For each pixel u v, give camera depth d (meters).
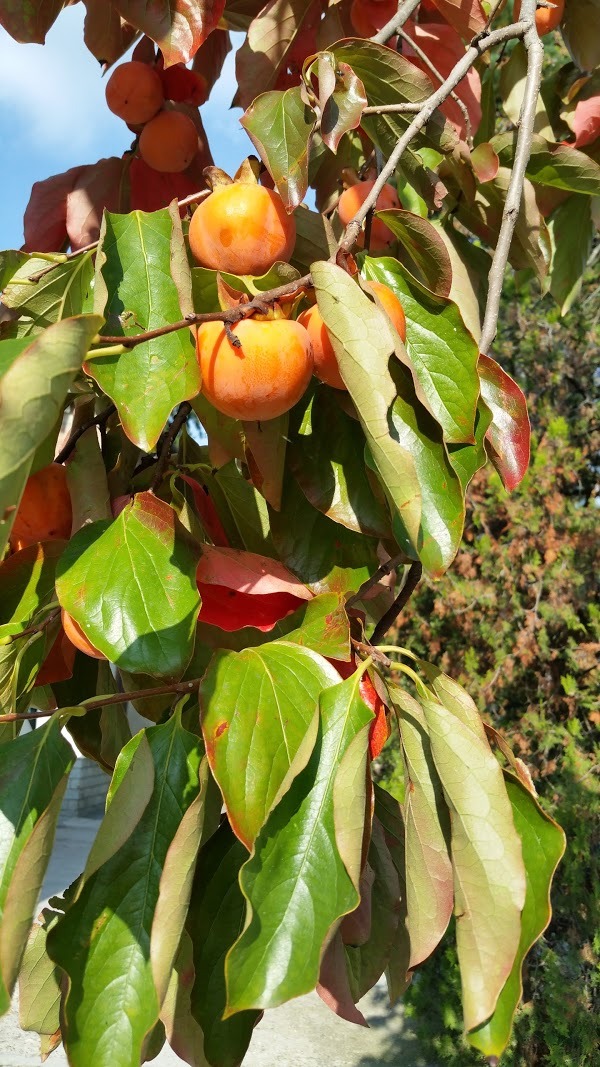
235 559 0.56
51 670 0.64
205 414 0.62
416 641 2.63
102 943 0.49
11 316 0.69
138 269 0.57
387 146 0.71
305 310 0.58
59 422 0.62
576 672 2.50
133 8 0.74
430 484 0.53
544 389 2.74
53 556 0.61
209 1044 0.52
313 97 0.60
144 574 0.52
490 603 2.50
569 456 2.59
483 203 0.79
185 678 0.66
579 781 2.26
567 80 1.00
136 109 0.83
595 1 0.94
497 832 0.50
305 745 0.47
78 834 4.42
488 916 0.50
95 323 0.42
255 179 0.61
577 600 2.53
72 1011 0.47
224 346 0.51
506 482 0.60
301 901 0.46
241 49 0.84
